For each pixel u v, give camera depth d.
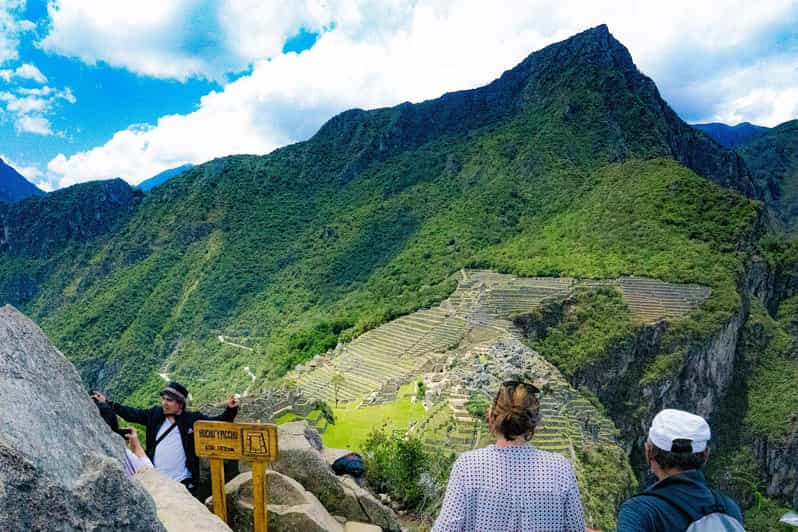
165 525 4.85
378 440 15.95
